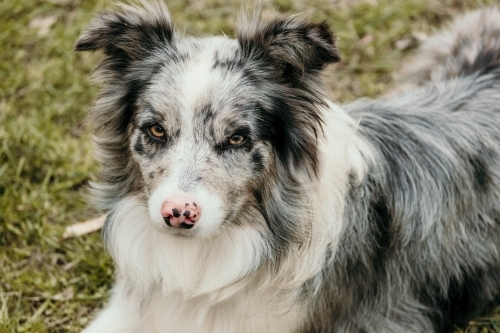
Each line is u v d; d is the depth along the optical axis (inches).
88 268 186.5
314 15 251.8
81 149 217.3
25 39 246.2
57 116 226.4
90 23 135.4
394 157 152.7
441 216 155.7
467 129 161.0
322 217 138.2
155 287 150.1
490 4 251.4
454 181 155.7
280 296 142.7
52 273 186.2
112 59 137.9
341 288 148.6
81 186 207.9
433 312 166.9
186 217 120.3
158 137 130.4
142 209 140.6
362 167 143.0
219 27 247.0
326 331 152.7
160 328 154.4
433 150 155.9
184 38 138.3
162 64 133.8
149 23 136.7
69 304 177.8
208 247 140.4
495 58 184.4
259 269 141.1
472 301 171.5
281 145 134.6
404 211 151.9
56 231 193.0
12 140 213.5
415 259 157.5
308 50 125.6
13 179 206.1
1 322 170.1
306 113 131.8
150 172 129.8
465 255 163.5
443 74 187.9
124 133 139.2
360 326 158.1
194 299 148.6
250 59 132.0
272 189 136.2
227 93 128.5
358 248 146.7
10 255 189.6
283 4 253.9
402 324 162.4
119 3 145.6
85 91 231.5
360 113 158.2
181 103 128.0
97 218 197.5
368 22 249.0
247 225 137.1
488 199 161.3
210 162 127.0
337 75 237.1
